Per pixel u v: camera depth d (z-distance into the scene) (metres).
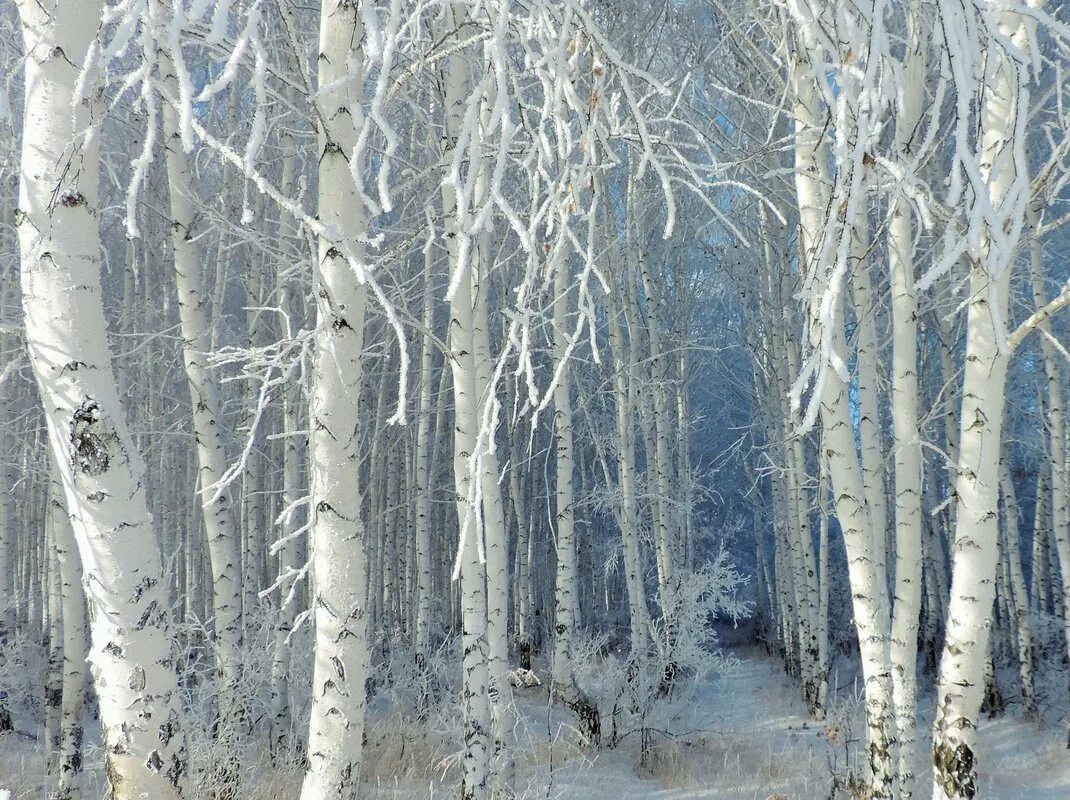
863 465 5.58
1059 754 9.40
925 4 1.95
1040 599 13.76
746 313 13.62
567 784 7.89
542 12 1.72
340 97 2.24
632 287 11.33
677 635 11.70
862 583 4.66
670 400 16.98
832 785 7.27
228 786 6.15
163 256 11.66
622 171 10.91
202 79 6.40
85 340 2.11
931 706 11.66
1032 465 14.92
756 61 6.41
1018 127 1.40
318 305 2.33
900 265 4.98
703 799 7.73
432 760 7.77
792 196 9.40
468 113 1.39
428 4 1.78
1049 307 3.25
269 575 12.91
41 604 14.99
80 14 2.04
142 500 2.19
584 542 20.16
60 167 2.05
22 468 9.95
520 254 7.25
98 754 8.07
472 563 5.39
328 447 2.36
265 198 8.10
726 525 22.25
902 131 4.05
